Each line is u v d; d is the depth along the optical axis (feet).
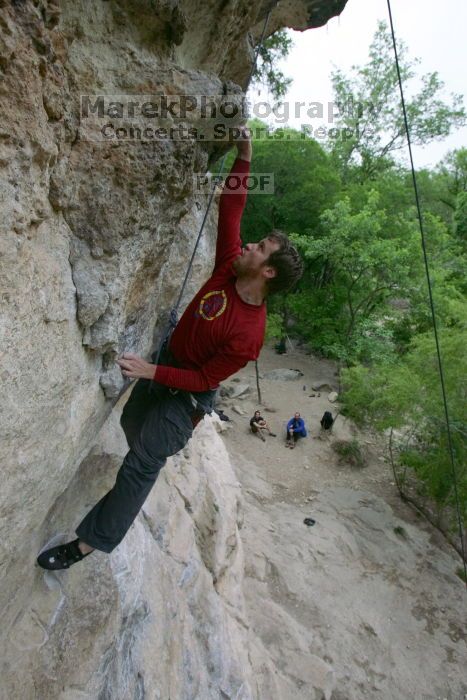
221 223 7.58
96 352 6.97
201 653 14.94
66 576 9.63
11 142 4.39
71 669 8.85
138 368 6.26
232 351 6.35
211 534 20.74
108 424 13.87
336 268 54.75
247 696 15.53
